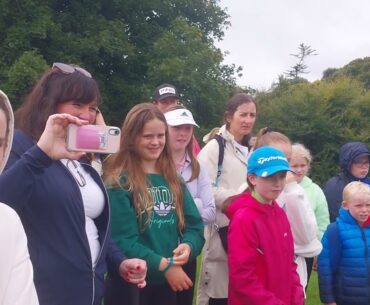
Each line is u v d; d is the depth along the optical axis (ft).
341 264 13.08
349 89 61.77
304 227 12.25
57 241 7.43
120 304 9.71
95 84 8.25
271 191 10.64
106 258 9.45
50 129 6.88
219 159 13.69
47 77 8.18
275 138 12.61
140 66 63.93
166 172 10.86
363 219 12.92
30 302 4.74
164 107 18.62
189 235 10.83
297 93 61.93
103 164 10.80
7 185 6.63
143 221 10.30
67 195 7.54
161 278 10.12
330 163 59.26
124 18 66.18
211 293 13.03
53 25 55.36
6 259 4.73
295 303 11.00
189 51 60.29
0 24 54.44
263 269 10.45
